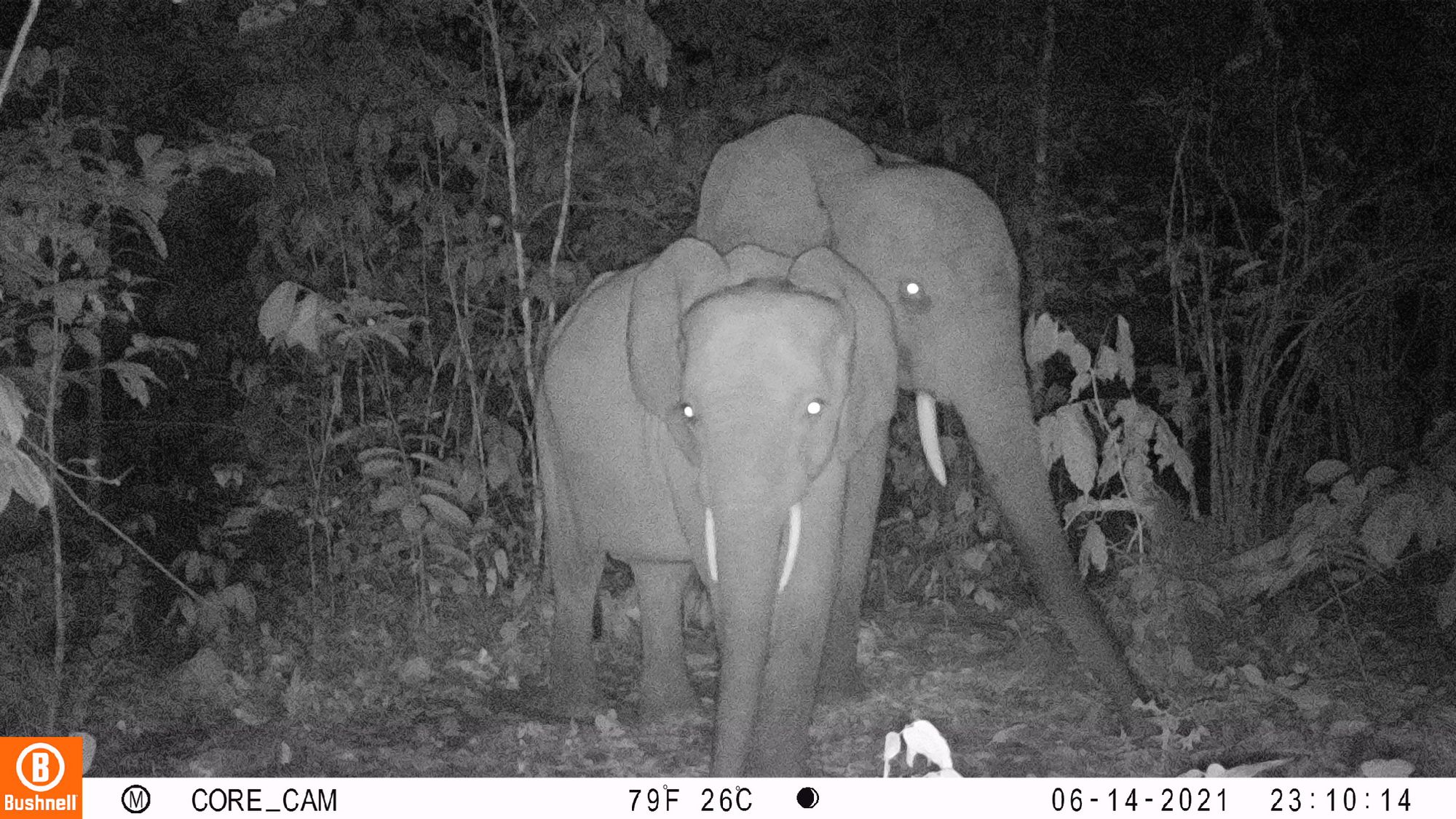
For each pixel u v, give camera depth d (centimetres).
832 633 619
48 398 538
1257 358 853
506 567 705
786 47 884
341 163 789
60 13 741
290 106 752
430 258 834
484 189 780
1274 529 878
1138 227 958
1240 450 847
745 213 604
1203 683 615
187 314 874
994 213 612
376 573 759
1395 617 746
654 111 787
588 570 629
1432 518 614
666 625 609
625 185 819
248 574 766
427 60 758
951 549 792
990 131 877
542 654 695
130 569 693
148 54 780
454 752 573
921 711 606
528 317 751
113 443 855
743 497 466
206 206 874
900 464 823
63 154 516
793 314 481
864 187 614
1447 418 682
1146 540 688
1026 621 737
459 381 819
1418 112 918
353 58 757
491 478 755
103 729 591
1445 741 549
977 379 589
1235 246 989
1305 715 584
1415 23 915
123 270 576
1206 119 870
